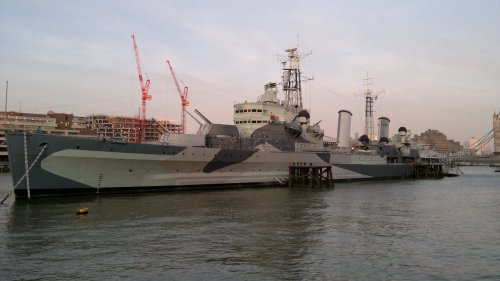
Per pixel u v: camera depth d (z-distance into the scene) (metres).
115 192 35.59
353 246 19.36
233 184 44.69
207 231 21.92
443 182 68.88
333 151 61.91
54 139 31.31
